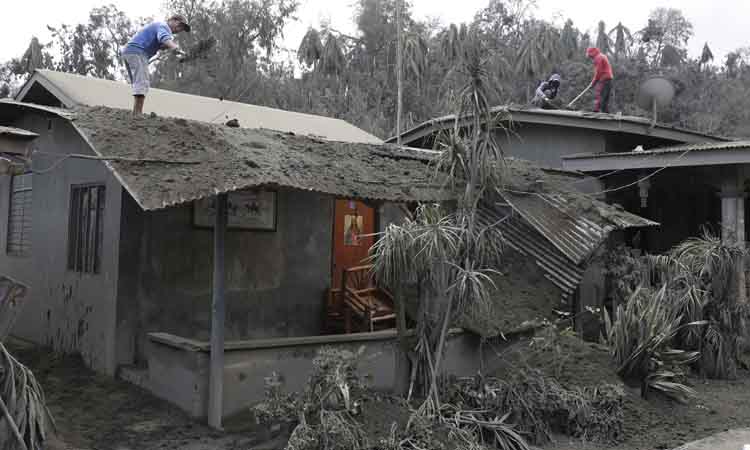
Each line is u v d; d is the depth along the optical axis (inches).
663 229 603.2
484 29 1460.4
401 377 265.6
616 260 414.0
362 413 225.3
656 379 313.9
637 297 337.4
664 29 2033.7
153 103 411.8
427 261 245.0
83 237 340.2
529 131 581.9
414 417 226.4
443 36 1147.9
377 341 301.0
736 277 403.9
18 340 388.8
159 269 313.4
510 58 1284.4
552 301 354.0
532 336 331.3
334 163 318.7
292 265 363.9
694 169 493.0
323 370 224.1
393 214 426.0
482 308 270.4
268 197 351.9
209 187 240.1
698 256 399.2
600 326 428.1
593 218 389.1
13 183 422.9
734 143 477.7
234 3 1273.4
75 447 223.5
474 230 266.7
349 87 1380.4
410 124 1072.2
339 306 373.1
